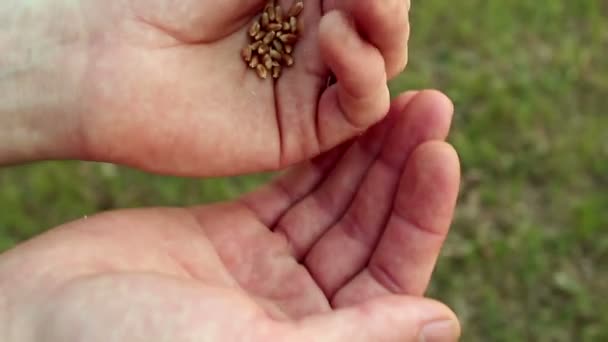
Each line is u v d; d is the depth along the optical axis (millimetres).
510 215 476
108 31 298
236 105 298
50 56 299
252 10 301
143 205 471
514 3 602
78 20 300
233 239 296
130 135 297
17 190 471
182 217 292
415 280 283
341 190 304
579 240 468
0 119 302
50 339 240
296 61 300
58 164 483
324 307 285
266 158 301
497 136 513
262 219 304
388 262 284
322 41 273
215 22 297
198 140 296
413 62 556
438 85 541
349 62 273
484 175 492
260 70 298
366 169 303
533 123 522
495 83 541
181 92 295
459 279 455
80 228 273
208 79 297
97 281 243
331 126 296
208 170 301
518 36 583
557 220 476
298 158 303
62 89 298
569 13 604
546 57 568
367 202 295
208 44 299
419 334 244
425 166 276
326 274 292
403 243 282
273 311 280
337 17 271
